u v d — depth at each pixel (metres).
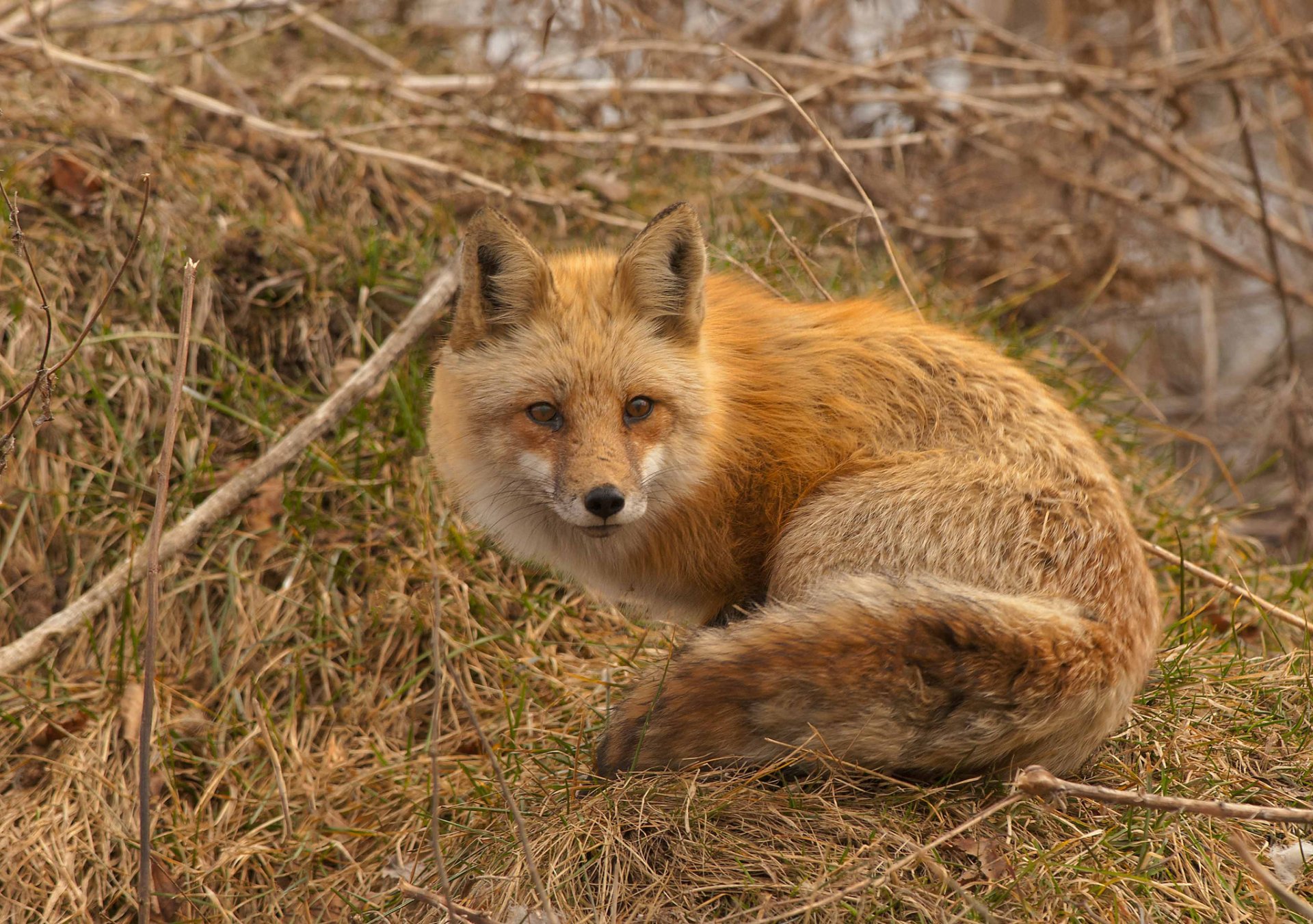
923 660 5.93
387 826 7.71
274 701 8.75
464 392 7.47
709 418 7.38
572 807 6.60
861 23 15.30
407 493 9.77
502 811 6.90
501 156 12.91
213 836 7.83
